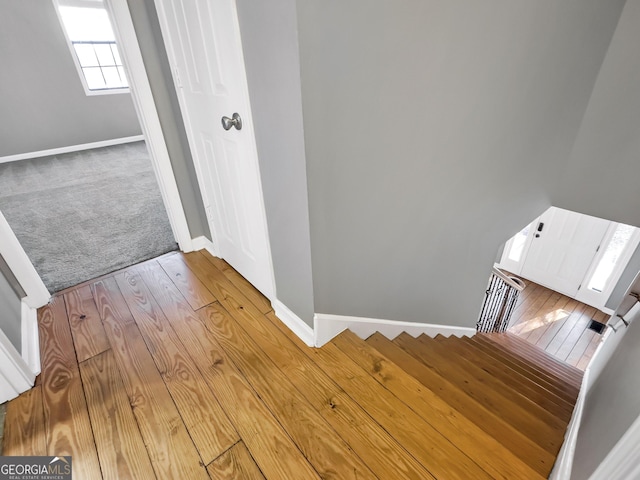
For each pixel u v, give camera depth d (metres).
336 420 1.12
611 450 0.66
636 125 2.04
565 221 4.14
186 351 1.42
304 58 0.87
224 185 1.64
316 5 0.82
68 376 1.31
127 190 3.50
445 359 1.77
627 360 0.98
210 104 1.42
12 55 4.41
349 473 0.97
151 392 1.24
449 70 1.30
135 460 1.02
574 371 2.77
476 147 1.70
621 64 1.97
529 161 2.14
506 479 0.94
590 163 2.31
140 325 1.58
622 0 1.83
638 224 2.24
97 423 1.13
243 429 1.10
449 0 1.14
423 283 2.01
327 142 1.04
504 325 3.75
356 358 1.38
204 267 2.04
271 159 1.17
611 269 3.94
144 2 1.52
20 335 1.39
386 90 1.13
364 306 1.62
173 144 1.88
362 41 0.97
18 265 1.58
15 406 1.19
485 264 2.58
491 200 2.08
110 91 5.30
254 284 1.81
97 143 5.41
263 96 1.07
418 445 1.03
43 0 4.40
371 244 1.46
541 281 4.60
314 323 1.38
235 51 1.10
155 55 1.64
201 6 1.16
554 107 1.99
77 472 0.99
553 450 1.19
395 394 1.21
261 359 1.38
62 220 2.83
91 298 1.78
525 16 1.45
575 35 1.76
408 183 1.46
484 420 1.25
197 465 1.00
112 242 2.41
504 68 1.53
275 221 1.32
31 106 4.71
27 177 4.03
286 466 0.99
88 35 4.96
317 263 1.24
